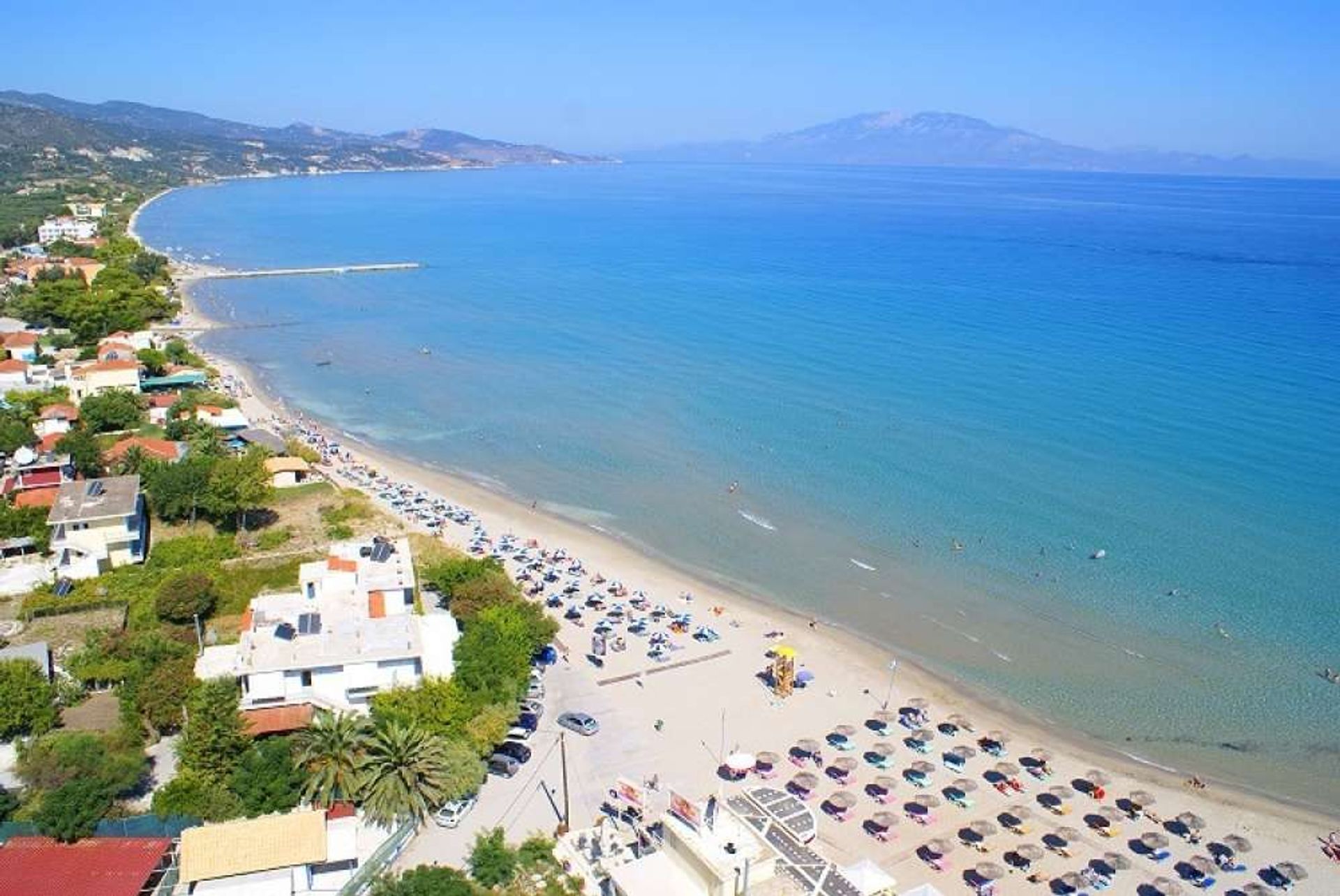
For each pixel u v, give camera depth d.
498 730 72.56
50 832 60.25
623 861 57.97
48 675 78.56
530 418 163.88
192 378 171.00
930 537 118.81
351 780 65.00
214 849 58.19
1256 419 154.75
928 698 86.94
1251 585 105.75
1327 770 78.62
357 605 83.88
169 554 104.06
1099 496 127.94
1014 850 67.50
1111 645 96.06
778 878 55.53
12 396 151.38
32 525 106.75
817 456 144.88
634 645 93.56
